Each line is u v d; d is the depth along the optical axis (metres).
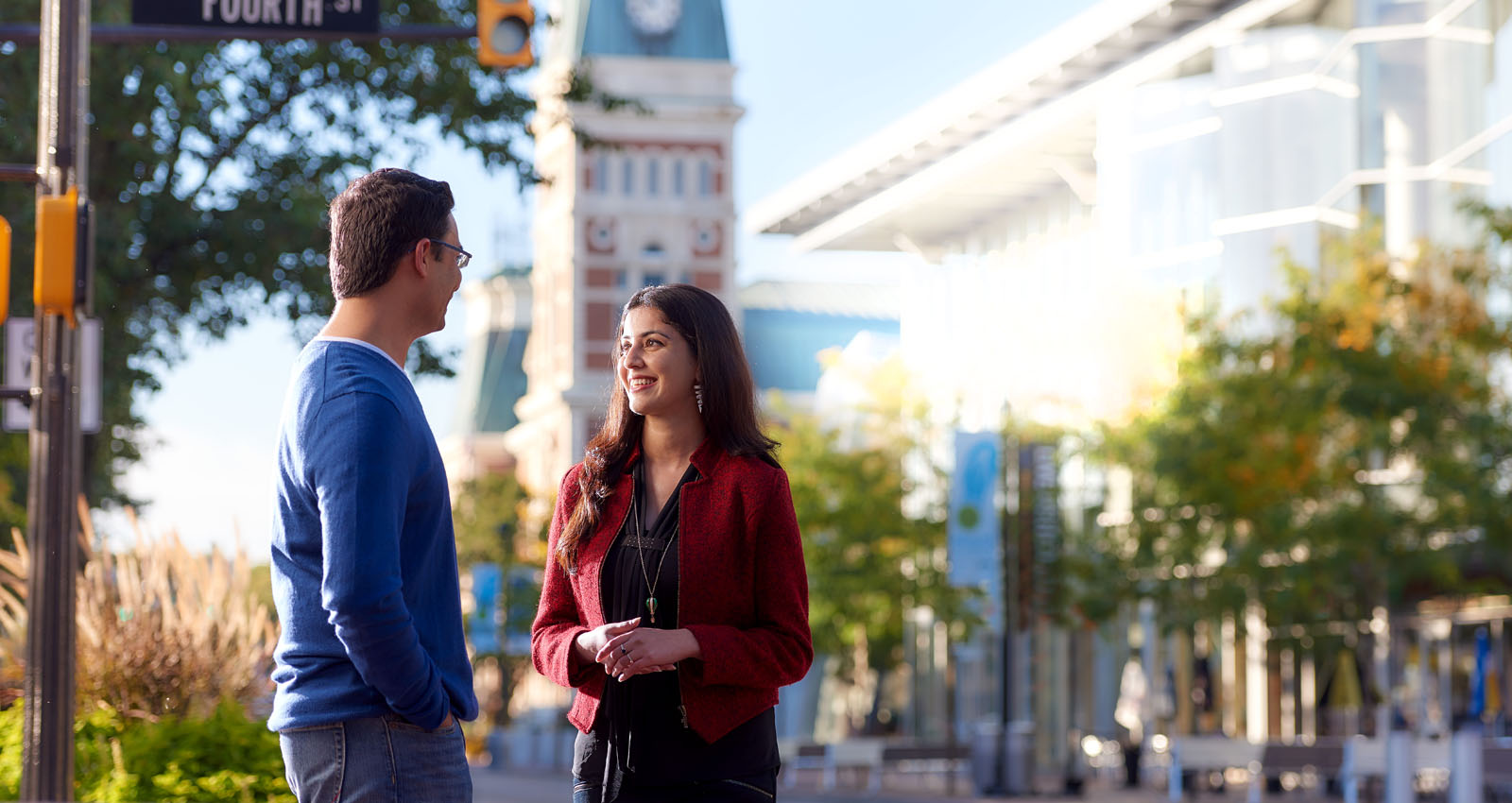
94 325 9.02
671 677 4.24
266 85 22.19
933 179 51.06
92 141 20.30
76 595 8.41
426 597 3.86
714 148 80.00
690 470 4.32
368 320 3.91
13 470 23.06
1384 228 35.47
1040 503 27.20
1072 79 45.09
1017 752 26.59
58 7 9.00
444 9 23.06
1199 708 34.03
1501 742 19.52
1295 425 26.33
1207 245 38.72
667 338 4.31
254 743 7.91
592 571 4.33
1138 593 28.47
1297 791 28.52
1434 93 34.94
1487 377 25.95
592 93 24.84
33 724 7.96
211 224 21.14
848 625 36.78
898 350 38.25
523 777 36.50
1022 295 51.09
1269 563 27.38
